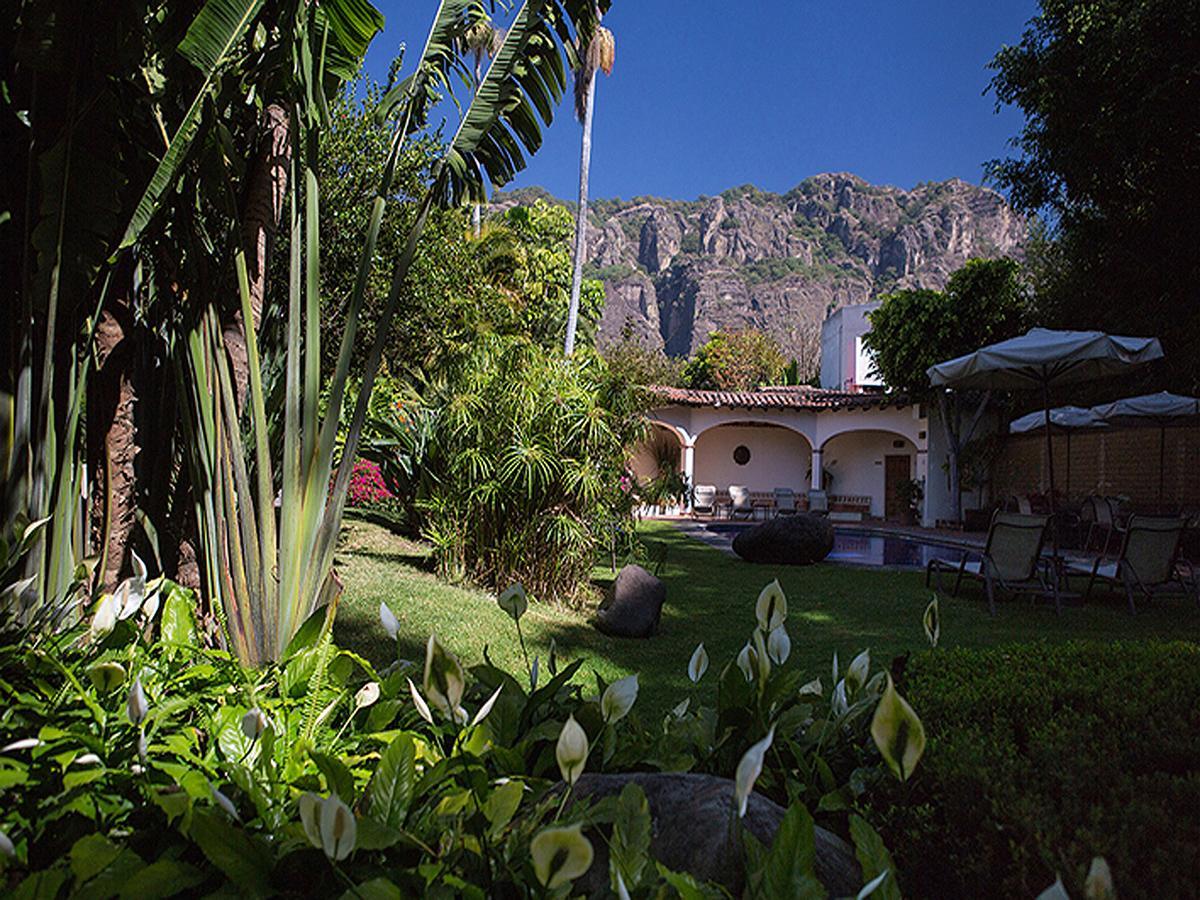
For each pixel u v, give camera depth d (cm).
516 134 383
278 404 335
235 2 225
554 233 2438
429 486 687
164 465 286
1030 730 170
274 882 121
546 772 179
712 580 855
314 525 271
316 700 188
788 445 2245
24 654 174
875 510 2125
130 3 216
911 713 98
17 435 218
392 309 302
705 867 129
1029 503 1408
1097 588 827
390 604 491
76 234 222
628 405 686
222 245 299
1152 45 915
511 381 608
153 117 255
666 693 399
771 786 175
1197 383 1232
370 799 136
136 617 211
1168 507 1216
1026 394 1650
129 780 145
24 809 134
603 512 629
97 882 110
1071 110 1034
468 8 363
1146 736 167
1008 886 127
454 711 117
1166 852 119
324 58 297
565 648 479
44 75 226
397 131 339
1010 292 1619
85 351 242
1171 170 980
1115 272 1162
